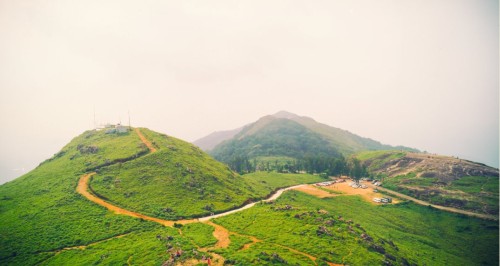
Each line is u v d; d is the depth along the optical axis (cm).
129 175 13275
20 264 7412
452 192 18475
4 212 10244
